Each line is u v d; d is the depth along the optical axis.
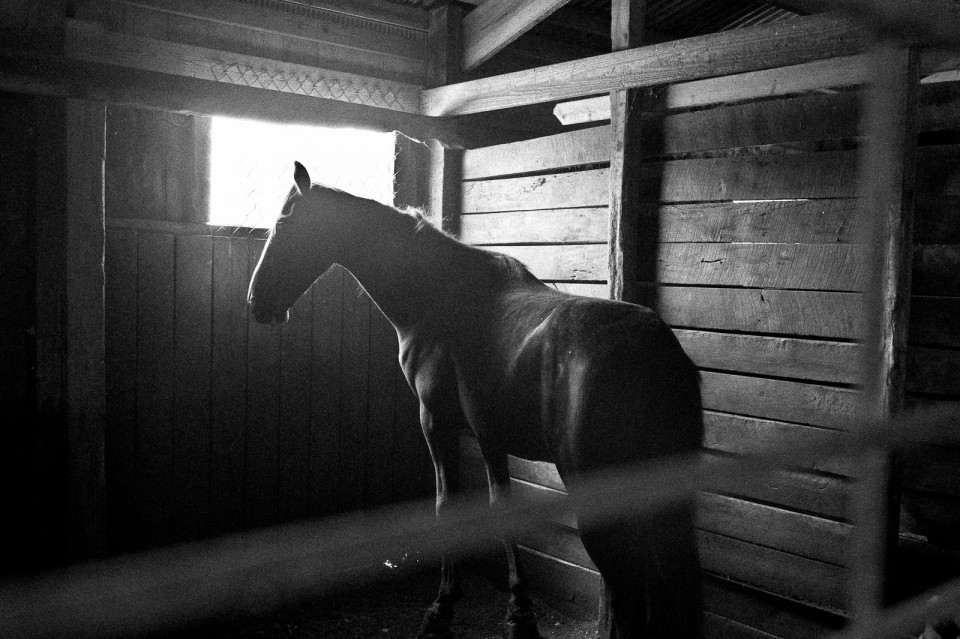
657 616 1.91
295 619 3.36
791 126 2.67
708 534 2.90
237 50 3.67
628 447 2.01
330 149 3.97
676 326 3.04
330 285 3.95
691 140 2.98
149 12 3.43
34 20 3.03
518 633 2.82
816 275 2.60
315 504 3.96
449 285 2.69
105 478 3.28
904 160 2.20
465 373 2.54
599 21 4.48
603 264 3.31
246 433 3.73
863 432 0.53
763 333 2.77
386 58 4.11
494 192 3.88
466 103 3.88
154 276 3.43
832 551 2.53
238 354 3.69
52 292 3.04
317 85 3.89
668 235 3.06
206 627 3.24
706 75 2.78
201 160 3.56
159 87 3.19
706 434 2.91
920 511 2.40
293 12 3.80
